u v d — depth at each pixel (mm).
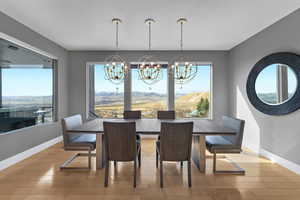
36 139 3186
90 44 3775
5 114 2633
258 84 3021
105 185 2061
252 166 2611
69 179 2227
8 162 2564
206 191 1974
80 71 4258
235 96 3869
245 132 3492
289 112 2455
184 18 2535
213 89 4227
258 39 3072
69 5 2186
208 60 4211
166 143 2074
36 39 3090
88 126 2541
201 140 2449
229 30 2986
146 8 2254
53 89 3830
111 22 2678
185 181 2199
